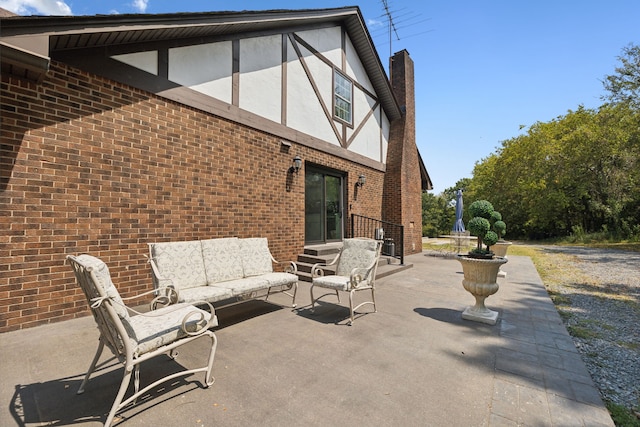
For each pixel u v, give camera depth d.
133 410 1.79
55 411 1.77
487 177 25.81
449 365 2.41
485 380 2.18
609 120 15.82
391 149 10.34
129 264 3.74
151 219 3.97
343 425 1.68
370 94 9.45
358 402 1.90
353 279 3.49
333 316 3.67
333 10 7.10
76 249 3.32
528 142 20.67
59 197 3.22
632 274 7.33
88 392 1.98
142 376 2.20
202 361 2.44
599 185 17.48
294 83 6.47
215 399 1.92
